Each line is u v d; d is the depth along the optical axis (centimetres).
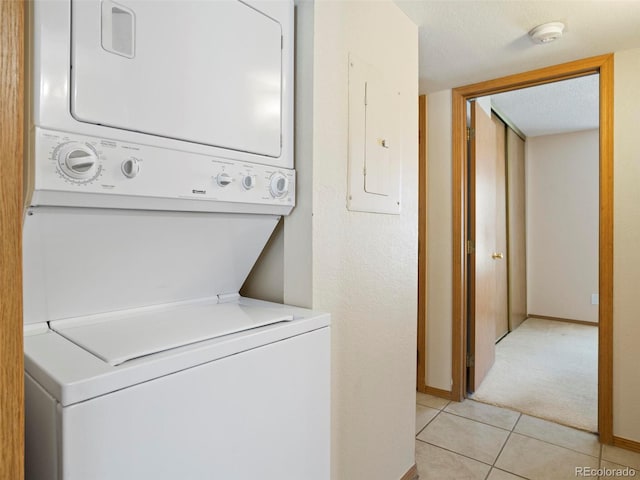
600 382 222
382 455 168
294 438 99
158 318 101
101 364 67
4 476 46
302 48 129
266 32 114
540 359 358
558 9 176
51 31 71
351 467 149
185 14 92
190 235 104
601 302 223
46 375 63
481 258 297
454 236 275
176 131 90
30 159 69
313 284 128
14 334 47
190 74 93
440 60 229
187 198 92
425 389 289
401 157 180
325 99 133
